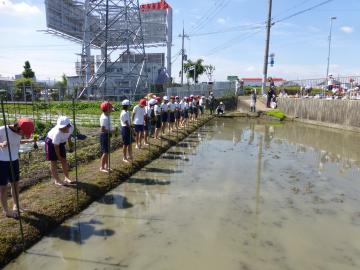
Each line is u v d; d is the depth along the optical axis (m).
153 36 44.81
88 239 5.18
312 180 8.85
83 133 13.62
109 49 40.78
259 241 5.28
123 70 42.81
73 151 9.70
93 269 4.39
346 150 13.18
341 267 4.59
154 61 53.53
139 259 4.65
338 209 6.79
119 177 8.11
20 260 4.55
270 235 5.50
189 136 16.17
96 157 9.69
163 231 5.53
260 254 4.87
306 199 7.35
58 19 36.50
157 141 12.73
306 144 14.51
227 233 5.53
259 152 12.52
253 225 5.88
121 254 4.77
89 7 35.94
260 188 8.05
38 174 7.58
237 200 7.16
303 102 23.81
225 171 9.57
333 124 20.17
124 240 5.18
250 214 6.39
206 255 4.80
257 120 24.84
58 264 4.48
